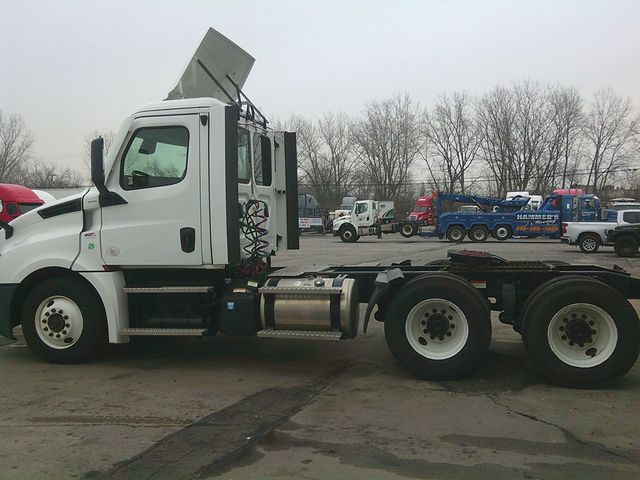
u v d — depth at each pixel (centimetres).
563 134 6738
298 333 561
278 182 724
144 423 440
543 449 385
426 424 434
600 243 2219
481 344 535
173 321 602
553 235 3098
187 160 571
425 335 555
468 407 472
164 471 356
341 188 7288
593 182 7031
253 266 605
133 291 591
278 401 493
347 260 1864
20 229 631
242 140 615
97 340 611
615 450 382
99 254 594
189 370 598
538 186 6831
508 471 351
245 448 391
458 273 591
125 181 593
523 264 621
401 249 2570
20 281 617
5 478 346
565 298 518
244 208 612
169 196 576
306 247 2834
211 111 565
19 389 532
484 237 3194
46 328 618
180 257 576
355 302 573
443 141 7088
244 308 571
